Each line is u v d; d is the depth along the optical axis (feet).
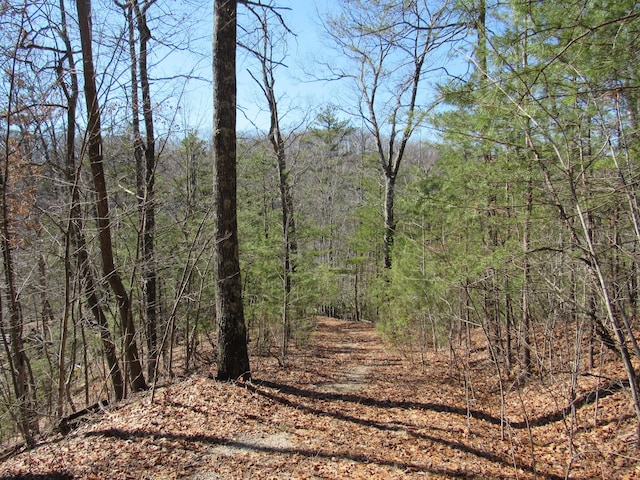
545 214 16.42
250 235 38.73
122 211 26.25
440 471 15.55
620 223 14.55
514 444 18.52
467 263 20.89
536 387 24.30
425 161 73.77
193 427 18.61
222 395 22.22
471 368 32.24
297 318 39.04
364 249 61.36
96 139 23.70
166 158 32.63
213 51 23.95
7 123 19.33
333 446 17.46
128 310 25.89
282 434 18.53
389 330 40.27
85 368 26.81
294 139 42.47
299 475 14.90
